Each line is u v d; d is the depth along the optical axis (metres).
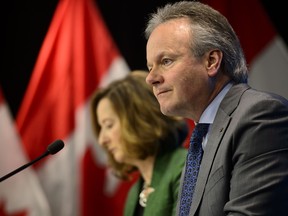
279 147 2.99
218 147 3.23
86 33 8.27
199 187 3.25
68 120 7.98
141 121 5.18
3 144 7.98
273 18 8.63
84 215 7.67
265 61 8.03
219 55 3.40
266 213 2.90
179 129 5.22
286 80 7.97
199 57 3.39
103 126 5.46
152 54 3.47
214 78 3.42
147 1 8.81
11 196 7.81
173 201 4.80
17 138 8.00
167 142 5.15
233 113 3.26
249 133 3.07
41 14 9.06
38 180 7.89
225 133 3.22
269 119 3.06
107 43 8.23
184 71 3.38
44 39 9.03
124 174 5.68
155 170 5.09
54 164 7.89
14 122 8.86
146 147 5.13
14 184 7.84
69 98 8.05
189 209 3.43
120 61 8.16
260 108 3.11
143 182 5.39
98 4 9.09
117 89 5.38
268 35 8.08
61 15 8.38
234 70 3.45
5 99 8.89
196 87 3.39
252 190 2.95
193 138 3.55
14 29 9.00
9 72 8.93
